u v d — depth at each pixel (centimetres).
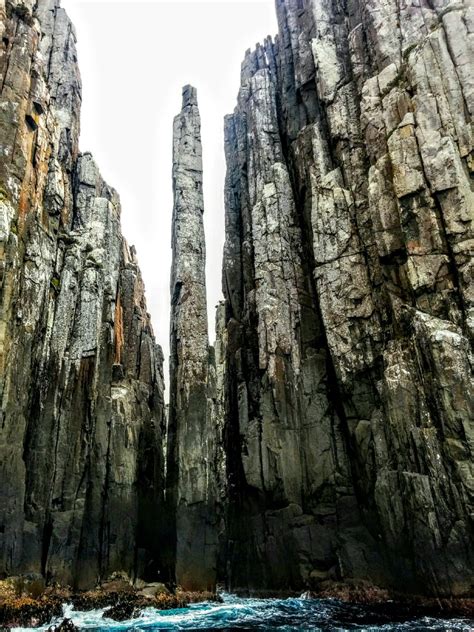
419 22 3375
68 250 3488
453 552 2075
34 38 3362
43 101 3341
